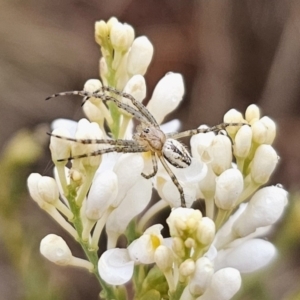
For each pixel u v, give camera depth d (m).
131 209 0.09
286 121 0.20
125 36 0.10
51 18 0.22
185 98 0.21
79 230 0.09
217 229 0.09
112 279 0.09
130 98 0.10
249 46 0.21
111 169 0.09
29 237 0.14
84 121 0.09
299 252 0.16
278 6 0.21
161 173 0.10
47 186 0.09
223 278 0.09
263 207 0.09
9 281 0.17
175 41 0.21
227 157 0.09
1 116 0.20
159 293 0.09
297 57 0.20
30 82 0.21
